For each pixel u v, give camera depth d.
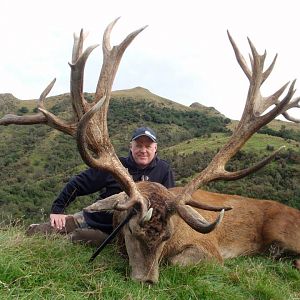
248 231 8.33
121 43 6.07
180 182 43.22
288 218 8.51
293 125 85.75
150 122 102.00
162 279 5.50
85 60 5.43
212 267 6.09
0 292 4.22
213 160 6.21
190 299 5.16
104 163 5.68
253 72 6.50
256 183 35.97
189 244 6.59
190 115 111.06
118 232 6.16
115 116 103.12
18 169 74.12
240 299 5.43
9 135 92.25
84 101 5.70
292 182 36.03
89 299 4.71
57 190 53.25
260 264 7.02
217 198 8.45
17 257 4.95
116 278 5.26
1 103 112.25
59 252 5.59
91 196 26.59
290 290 6.55
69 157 79.12
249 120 6.36
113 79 6.03
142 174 7.27
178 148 70.44
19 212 43.44
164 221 5.51
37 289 4.41
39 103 5.70
